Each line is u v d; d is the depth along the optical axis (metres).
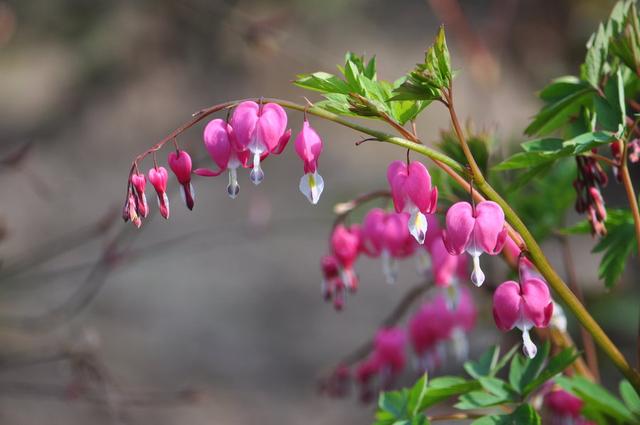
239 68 17.12
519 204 4.43
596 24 11.80
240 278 13.30
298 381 10.99
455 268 3.61
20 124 17.39
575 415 3.63
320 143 2.75
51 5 17.94
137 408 10.00
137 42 17.73
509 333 5.70
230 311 12.50
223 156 2.74
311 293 12.88
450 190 3.94
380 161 14.71
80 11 17.95
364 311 12.27
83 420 9.38
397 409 3.26
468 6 14.81
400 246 3.65
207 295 12.88
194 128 16.38
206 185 14.93
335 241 3.77
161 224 14.04
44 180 15.76
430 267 3.69
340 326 12.09
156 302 12.66
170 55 17.59
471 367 3.36
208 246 13.39
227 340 11.92
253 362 11.44
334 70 10.18
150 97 17.23
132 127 16.88
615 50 3.01
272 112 2.71
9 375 9.39
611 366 7.69
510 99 12.98
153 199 8.53
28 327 7.33
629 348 7.51
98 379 6.39
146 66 17.55
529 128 3.30
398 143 2.70
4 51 17.78
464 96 13.80
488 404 3.09
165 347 11.70
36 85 18.28
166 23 17.70
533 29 13.12
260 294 12.89
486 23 14.15
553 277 2.76
